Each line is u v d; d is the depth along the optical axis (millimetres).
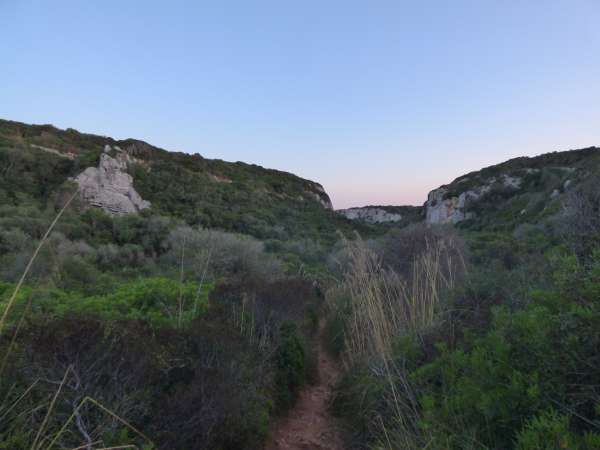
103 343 2912
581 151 43062
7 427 2348
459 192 50688
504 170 49312
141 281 7113
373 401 4059
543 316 2297
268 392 4977
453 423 2617
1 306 4418
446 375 3166
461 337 3891
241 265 13836
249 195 39938
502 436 2279
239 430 3754
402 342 4188
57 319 3297
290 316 6738
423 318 4523
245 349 4508
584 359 1977
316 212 45562
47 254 9609
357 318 6492
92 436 2479
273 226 32312
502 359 2395
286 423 4945
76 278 10219
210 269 12531
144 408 2955
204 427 3242
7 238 14234
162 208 30516
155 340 3562
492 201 43625
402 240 10430
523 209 32625
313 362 6707
